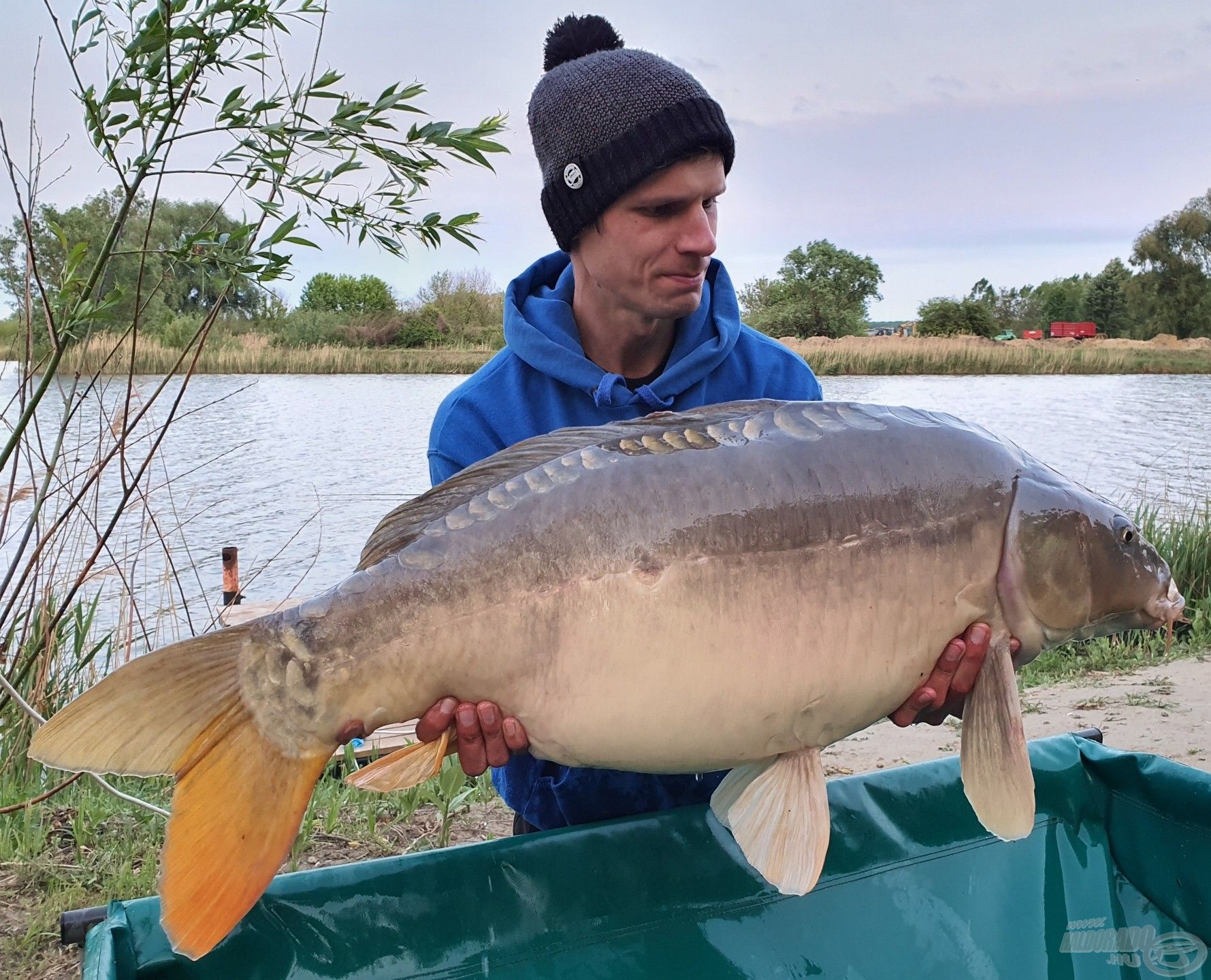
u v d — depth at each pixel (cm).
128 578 625
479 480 189
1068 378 4116
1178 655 709
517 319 236
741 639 175
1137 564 200
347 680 170
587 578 174
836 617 179
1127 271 6962
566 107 213
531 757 236
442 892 194
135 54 338
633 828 210
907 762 524
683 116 205
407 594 173
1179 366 4400
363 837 392
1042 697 619
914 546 184
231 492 1359
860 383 3638
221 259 364
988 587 189
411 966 188
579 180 213
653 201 208
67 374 529
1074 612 196
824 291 5719
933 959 212
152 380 1466
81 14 343
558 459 183
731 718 177
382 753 497
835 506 181
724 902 208
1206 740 518
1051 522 192
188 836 161
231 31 346
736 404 197
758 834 184
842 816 222
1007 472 194
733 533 176
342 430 2027
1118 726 548
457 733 177
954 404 2769
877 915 214
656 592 174
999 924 220
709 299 246
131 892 339
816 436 188
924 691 190
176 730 163
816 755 186
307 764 170
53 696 482
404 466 1603
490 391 234
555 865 202
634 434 188
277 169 348
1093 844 237
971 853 228
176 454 1641
